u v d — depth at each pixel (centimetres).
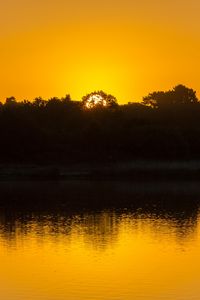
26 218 15988
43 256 11400
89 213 16838
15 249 12019
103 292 9131
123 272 10169
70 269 10406
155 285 9431
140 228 14175
